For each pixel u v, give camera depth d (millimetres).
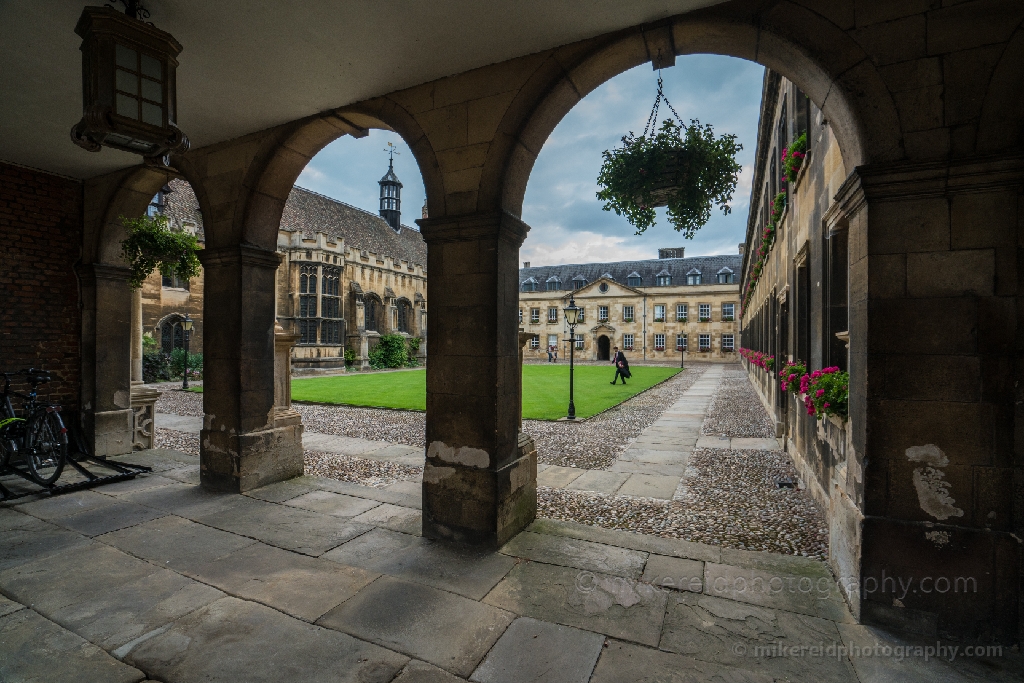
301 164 4969
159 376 20266
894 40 2500
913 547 2451
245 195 4785
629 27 3176
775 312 8617
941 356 2420
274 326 5168
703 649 2311
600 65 3453
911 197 2449
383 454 6898
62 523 3943
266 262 4988
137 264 5758
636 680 2092
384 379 21469
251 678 2094
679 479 5523
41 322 5891
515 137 3518
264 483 5031
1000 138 2328
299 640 2375
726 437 8016
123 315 6371
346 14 3068
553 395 14562
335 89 3998
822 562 3230
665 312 49094
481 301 3570
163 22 3139
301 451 5504
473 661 2215
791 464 6098
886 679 2111
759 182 12664
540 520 4102
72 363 6176
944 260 2404
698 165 3500
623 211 3924
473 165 3645
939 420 2426
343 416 10711
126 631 2447
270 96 4113
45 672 2131
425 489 3717
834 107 2795
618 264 58125
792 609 2668
